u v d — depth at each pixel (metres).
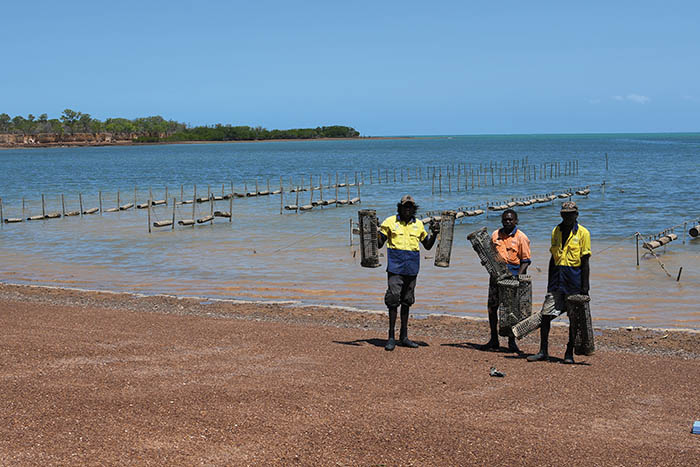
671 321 12.93
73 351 8.37
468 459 4.95
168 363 7.83
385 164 103.81
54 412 5.86
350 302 14.86
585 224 31.66
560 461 4.93
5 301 13.77
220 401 6.25
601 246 24.09
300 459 4.90
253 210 40.25
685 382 7.35
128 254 23.33
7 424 5.52
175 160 130.62
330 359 8.19
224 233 29.39
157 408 6.02
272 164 109.81
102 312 12.14
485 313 13.45
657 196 45.09
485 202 45.00
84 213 37.88
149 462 4.80
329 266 20.14
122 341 9.13
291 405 6.16
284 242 26.11
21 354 8.09
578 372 7.75
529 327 8.52
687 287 16.50
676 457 5.04
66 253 23.78
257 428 5.53
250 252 23.45
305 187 58.50
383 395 6.55
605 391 6.89
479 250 8.93
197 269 19.89
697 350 9.80
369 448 5.12
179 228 31.45
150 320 11.23
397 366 7.85
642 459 4.99
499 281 8.73
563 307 8.35
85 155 168.62
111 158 145.00
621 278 17.81
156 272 19.44
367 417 5.84
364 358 8.27
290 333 10.09
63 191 56.78
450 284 16.69
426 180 67.19
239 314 12.74
